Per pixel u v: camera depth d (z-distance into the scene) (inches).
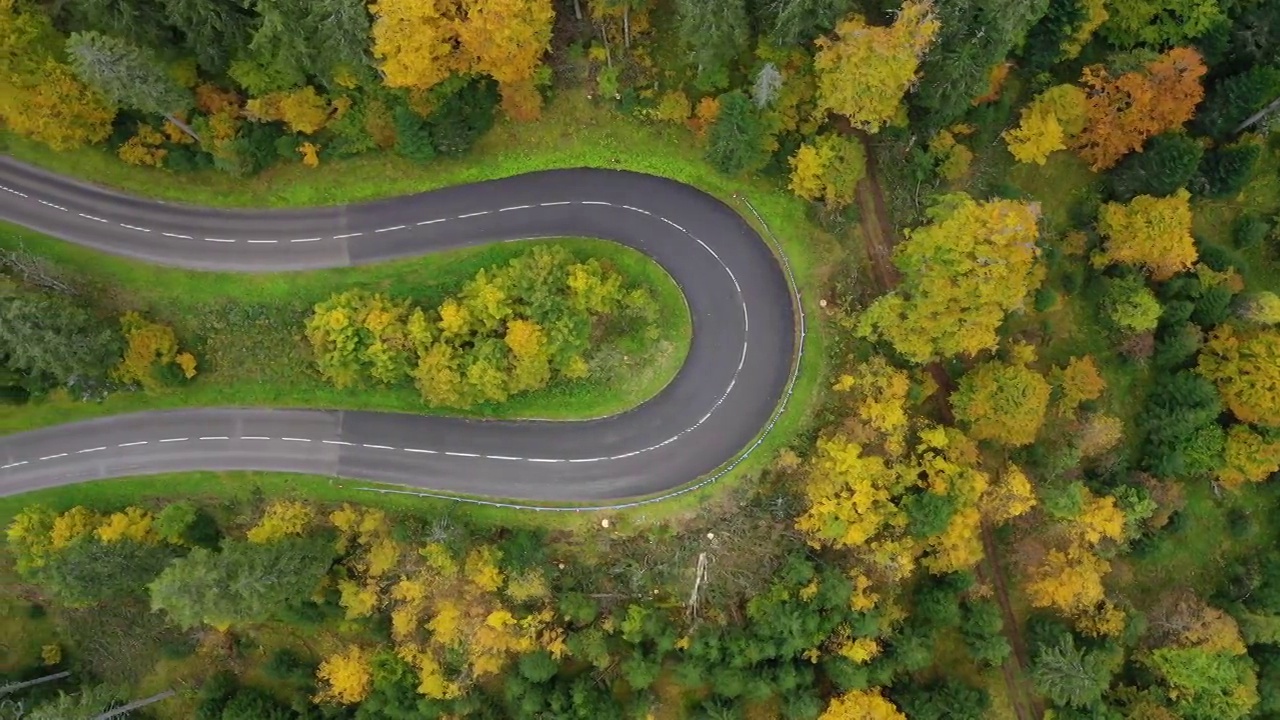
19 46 2148.1
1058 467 2509.8
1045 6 2122.3
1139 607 2711.6
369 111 2379.4
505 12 2084.2
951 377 2586.1
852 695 2440.9
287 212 2608.3
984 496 2428.6
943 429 2412.6
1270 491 2726.4
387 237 2615.7
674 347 2620.6
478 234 2623.0
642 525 2630.4
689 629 2551.7
